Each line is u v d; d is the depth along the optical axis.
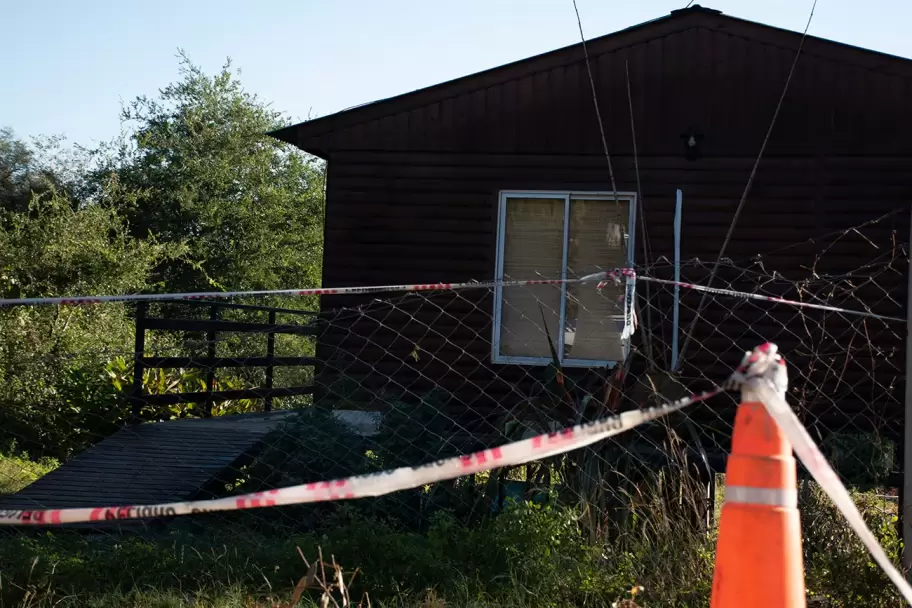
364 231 9.20
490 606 4.39
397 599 4.52
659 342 8.63
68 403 9.67
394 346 8.98
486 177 9.12
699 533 4.75
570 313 8.98
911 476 4.45
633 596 3.99
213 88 33.34
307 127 9.28
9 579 4.57
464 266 9.10
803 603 2.56
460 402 8.59
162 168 31.48
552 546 4.79
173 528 5.88
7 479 8.08
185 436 8.00
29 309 13.60
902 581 2.19
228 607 4.34
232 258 30.95
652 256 8.88
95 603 4.41
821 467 2.30
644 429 5.76
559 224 9.06
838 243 8.69
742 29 8.88
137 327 8.41
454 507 6.06
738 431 2.62
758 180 8.82
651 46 8.99
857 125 8.73
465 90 9.14
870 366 8.40
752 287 8.72
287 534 6.06
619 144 9.00
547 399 6.27
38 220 18.89
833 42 8.68
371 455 6.47
